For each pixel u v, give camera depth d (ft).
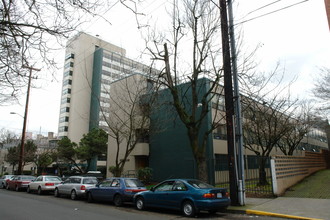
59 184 54.60
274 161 42.47
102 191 42.34
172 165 74.38
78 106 193.77
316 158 78.48
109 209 36.45
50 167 167.22
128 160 81.82
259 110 60.03
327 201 34.78
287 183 46.83
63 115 197.57
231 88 37.09
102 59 189.67
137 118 73.10
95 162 177.58
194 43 40.91
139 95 66.69
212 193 29.84
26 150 131.54
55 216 29.86
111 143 93.50
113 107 85.20
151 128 69.05
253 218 28.71
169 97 67.56
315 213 28.25
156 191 34.40
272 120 61.93
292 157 53.47
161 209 36.09
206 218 29.30
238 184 34.81
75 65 199.11
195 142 39.14
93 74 193.16
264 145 88.89
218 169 64.39
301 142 110.93
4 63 21.03
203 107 40.32
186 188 31.37
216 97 72.79
